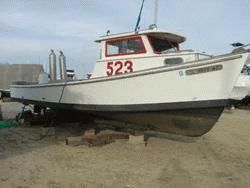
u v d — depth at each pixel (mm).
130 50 7871
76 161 5988
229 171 5750
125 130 8102
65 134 8539
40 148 6875
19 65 29188
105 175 5258
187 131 7348
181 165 6055
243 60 6273
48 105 8773
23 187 4516
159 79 6871
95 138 7230
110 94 7457
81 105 7957
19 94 10289
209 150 7375
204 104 6590
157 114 7277
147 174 5414
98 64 8461
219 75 6418
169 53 7336
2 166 5434
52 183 4742
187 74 6633
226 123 12133
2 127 9414
